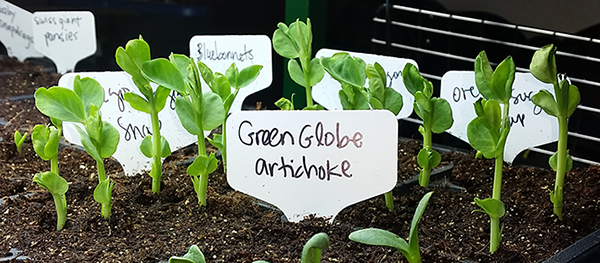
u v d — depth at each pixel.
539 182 0.24
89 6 0.42
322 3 0.30
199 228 0.20
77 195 0.23
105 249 0.19
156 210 0.21
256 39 0.27
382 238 0.16
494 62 0.29
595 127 0.27
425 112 0.21
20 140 0.27
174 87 0.20
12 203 0.22
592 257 0.18
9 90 0.36
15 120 0.31
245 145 0.20
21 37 0.42
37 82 0.38
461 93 0.25
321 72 0.23
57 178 0.19
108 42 0.43
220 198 0.22
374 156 0.20
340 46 0.32
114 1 0.41
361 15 0.32
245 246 0.19
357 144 0.20
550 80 0.19
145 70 0.19
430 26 0.30
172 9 0.39
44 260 0.18
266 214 0.21
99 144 0.19
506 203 0.22
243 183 0.20
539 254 0.19
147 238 0.20
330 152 0.20
